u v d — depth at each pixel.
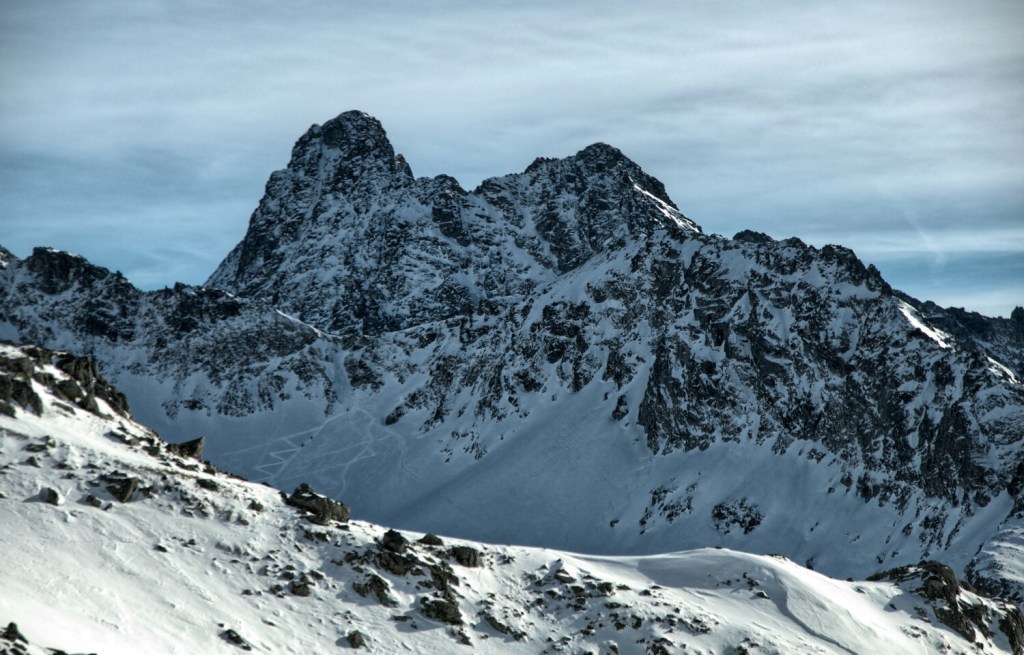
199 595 71.31
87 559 70.44
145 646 62.62
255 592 74.12
